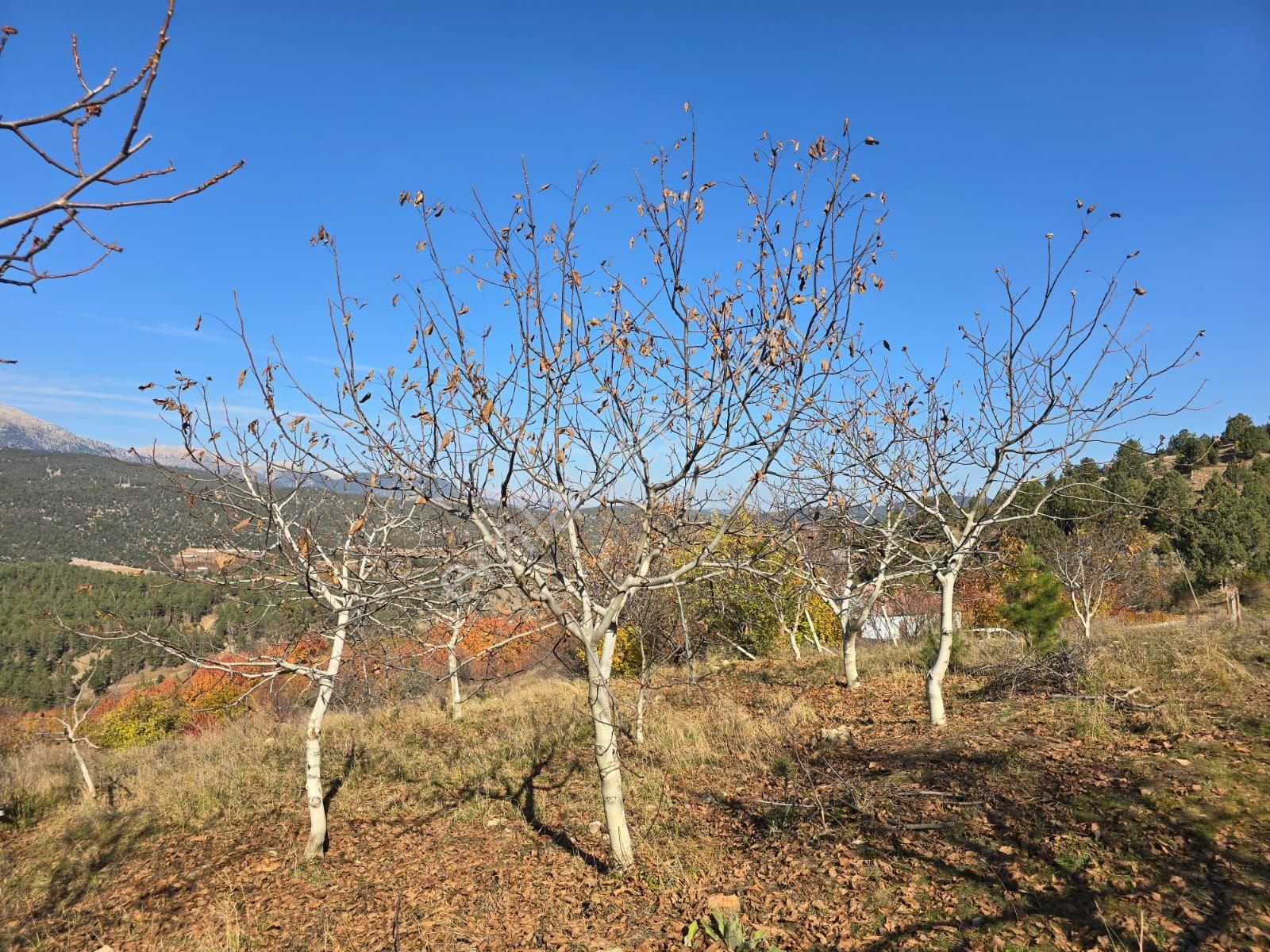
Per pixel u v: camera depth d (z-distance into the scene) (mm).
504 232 4891
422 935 5738
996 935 4484
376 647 8734
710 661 18375
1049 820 5797
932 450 8477
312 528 6250
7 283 1434
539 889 6328
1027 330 7680
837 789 7402
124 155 1423
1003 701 9922
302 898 6820
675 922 5332
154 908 6957
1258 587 26047
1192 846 5020
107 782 11797
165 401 5129
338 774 11117
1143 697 8680
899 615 21609
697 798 8172
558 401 5152
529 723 13031
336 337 4773
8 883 8086
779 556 7496
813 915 5164
